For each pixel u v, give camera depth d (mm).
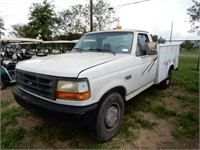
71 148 2588
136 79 3316
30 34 29609
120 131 3000
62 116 2184
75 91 2105
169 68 5426
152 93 5121
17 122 3359
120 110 2943
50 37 29641
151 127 3145
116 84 2672
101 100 2543
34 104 2408
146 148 2580
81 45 4082
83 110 2127
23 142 2734
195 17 14734
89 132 2619
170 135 2902
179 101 4477
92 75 2240
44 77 2295
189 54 21031
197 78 7152
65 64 2439
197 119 3404
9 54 9250
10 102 4484
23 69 2691
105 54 3262
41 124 3264
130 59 3119
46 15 29797
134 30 3607
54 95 2209
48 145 2662
